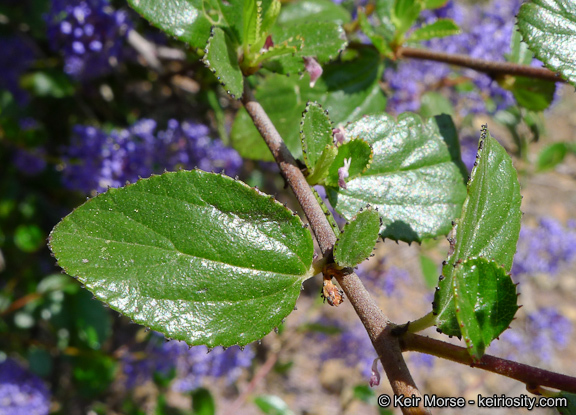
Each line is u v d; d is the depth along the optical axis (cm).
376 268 24
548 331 29
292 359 28
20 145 21
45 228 23
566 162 38
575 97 40
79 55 17
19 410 20
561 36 9
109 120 24
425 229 10
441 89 23
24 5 22
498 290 7
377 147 10
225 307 8
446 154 11
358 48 14
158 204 7
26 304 22
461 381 29
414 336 7
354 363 25
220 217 8
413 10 13
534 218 35
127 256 7
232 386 26
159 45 22
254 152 14
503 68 13
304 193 9
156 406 22
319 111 9
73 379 23
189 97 23
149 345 21
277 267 8
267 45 10
